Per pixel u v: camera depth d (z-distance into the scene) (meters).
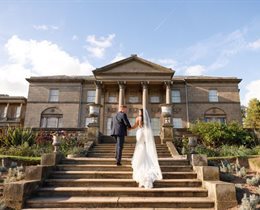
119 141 7.66
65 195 5.91
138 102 30.39
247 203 5.00
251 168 10.12
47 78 31.50
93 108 14.34
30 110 30.56
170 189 5.97
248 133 17.47
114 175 6.89
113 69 29.84
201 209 5.22
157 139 14.65
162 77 28.98
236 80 30.78
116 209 5.25
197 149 13.92
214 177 6.32
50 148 13.81
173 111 30.09
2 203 5.16
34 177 6.28
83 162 8.04
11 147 13.34
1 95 38.25
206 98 30.45
